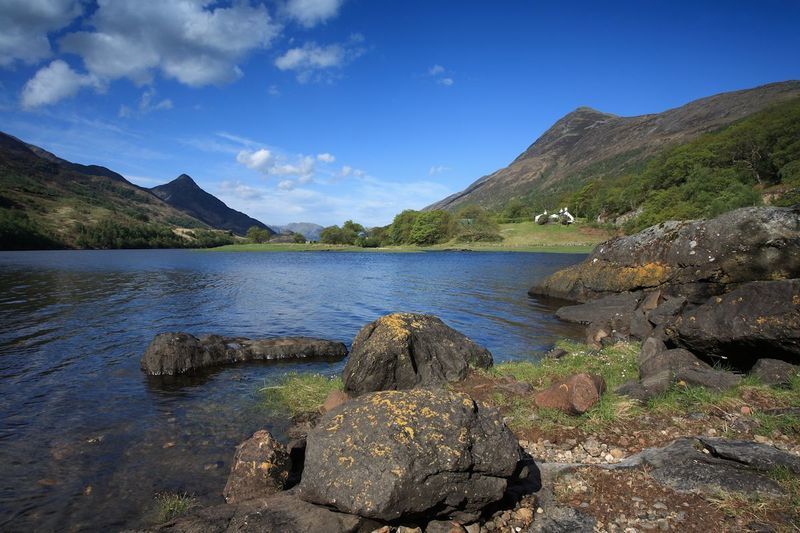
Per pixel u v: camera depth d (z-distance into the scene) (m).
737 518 4.62
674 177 114.81
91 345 15.02
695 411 7.27
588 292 23.81
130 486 6.41
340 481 4.73
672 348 10.89
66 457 7.25
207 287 33.62
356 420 5.27
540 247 102.75
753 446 5.75
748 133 105.50
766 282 9.00
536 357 13.99
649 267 19.75
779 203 68.94
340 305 24.67
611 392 8.34
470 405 5.53
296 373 12.01
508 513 5.16
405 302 25.62
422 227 126.69
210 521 4.84
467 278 40.53
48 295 27.86
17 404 9.62
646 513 4.92
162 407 9.55
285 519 4.78
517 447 5.23
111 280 38.62
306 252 113.06
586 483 5.62
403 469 4.61
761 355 8.84
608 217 133.12
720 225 16.23
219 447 7.66
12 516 5.68
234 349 13.48
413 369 10.31
